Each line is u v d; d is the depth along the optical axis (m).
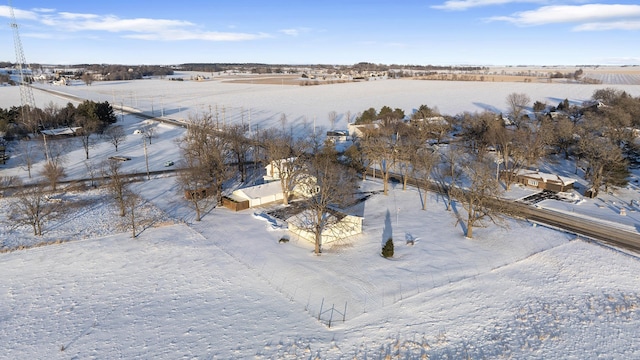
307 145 84.19
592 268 47.44
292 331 37.56
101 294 43.62
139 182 81.94
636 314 39.16
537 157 84.81
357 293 43.41
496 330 37.56
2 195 72.62
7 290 44.28
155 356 34.44
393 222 62.56
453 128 133.12
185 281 46.06
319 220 51.84
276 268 48.53
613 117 107.06
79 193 74.81
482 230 58.88
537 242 54.34
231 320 39.22
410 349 35.19
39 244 54.53
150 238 56.62
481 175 59.31
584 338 36.19
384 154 75.94
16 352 34.97
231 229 59.75
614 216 62.81
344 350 35.09
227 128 114.75
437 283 45.25
